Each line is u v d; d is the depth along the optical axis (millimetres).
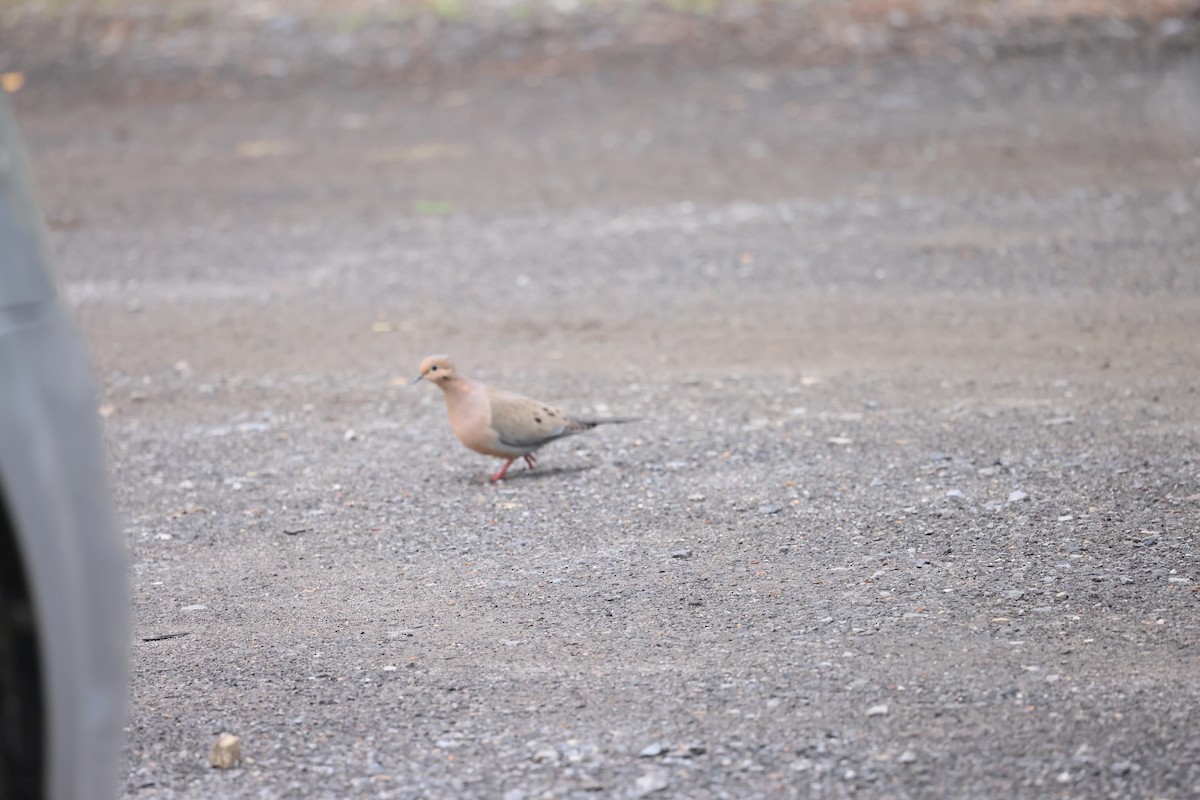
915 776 5957
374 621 8031
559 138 24484
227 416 12672
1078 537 8805
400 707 6852
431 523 9758
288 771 6242
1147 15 28656
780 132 23984
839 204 19797
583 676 7125
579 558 8930
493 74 28438
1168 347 13359
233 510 10211
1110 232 17672
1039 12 29141
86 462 4141
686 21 30062
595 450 11273
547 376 13422
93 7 32906
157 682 7285
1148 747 6098
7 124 4152
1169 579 8047
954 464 10414
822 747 6238
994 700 6621
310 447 11695
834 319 14953
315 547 9391
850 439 11164
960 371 12984
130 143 25594
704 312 15461
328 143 25016
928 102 25203
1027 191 19875
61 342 4129
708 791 5910
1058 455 10492
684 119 25125
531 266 17641
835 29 29125
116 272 18250
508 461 10688
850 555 8719
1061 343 13703
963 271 16453
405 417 12484
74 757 4082
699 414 12078
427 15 31312
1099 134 22641
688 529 9367
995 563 8453
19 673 3998
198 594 8617
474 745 6414
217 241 19562
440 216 20312
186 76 29375
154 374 14102
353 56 29719
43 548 3949
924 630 7504
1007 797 5758
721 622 7762
